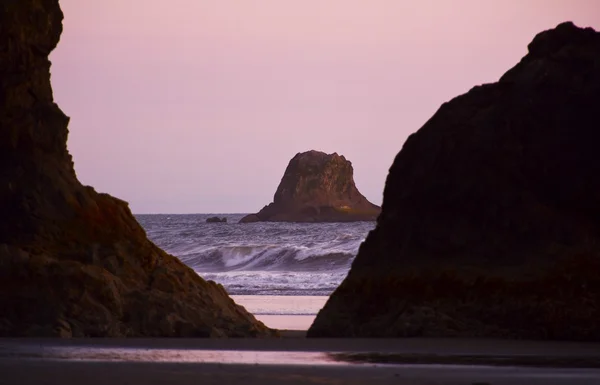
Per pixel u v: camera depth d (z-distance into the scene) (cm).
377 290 6253
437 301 6050
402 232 6412
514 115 6388
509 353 4925
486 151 6347
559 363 4497
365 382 3822
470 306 5962
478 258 6166
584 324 5666
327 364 4425
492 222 6238
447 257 6238
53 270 6056
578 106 6309
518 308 5847
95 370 4050
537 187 6294
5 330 5750
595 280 5888
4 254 6084
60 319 5825
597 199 6166
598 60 6400
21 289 5962
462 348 5166
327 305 6412
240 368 4197
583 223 6197
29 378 3800
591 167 6212
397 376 4000
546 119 6341
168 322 6050
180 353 4853
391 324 6056
